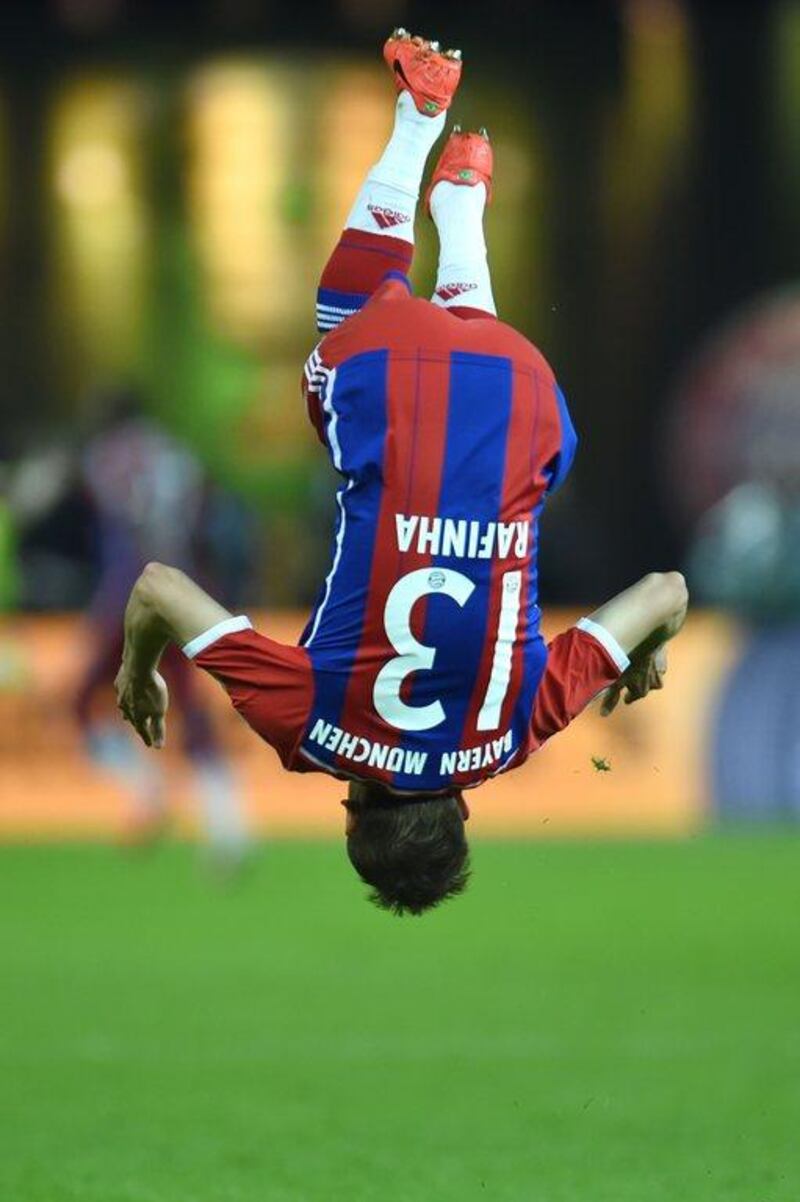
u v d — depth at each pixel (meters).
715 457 62.78
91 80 68.94
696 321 66.06
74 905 42.22
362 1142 24.72
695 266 66.38
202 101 68.88
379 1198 22.11
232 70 68.94
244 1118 25.88
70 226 68.56
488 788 52.88
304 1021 31.92
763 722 52.28
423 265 59.16
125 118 68.75
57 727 52.56
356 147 68.88
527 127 67.00
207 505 44.97
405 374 17.72
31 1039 30.50
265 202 68.50
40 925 39.94
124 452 44.12
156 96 68.81
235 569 51.66
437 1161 23.83
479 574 17.34
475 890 44.62
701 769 52.66
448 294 19.09
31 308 68.25
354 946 38.38
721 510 62.44
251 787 52.84
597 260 66.69
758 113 66.31
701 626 53.19
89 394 67.81
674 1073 28.52
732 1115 26.17
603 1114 26.20
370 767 17.28
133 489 44.00
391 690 17.17
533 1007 33.06
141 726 18.53
